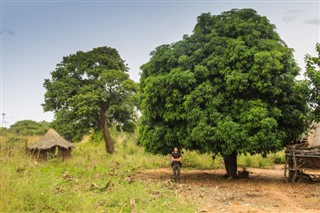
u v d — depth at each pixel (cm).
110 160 2319
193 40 1816
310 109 1697
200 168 2472
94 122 3425
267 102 1634
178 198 1167
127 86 3306
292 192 1385
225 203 1135
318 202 1173
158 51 1867
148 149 1844
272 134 1527
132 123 3509
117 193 1128
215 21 1858
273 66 1545
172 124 1761
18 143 1966
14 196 927
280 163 2836
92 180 1441
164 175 1952
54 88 3259
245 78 1554
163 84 1700
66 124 3250
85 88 3216
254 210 1034
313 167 2252
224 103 1619
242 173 1872
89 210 885
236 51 1599
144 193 1152
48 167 1930
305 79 1650
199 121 1578
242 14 1838
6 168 1212
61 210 906
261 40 1659
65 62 3438
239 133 1523
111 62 3519
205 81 1655
